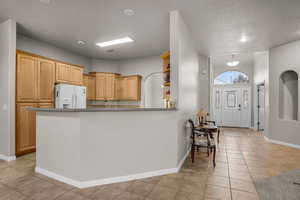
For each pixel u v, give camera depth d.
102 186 2.23
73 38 4.17
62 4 2.70
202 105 5.52
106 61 6.24
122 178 2.38
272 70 4.77
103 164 2.28
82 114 2.17
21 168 2.82
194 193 2.09
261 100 6.78
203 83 5.55
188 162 3.16
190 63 3.79
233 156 3.52
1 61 3.30
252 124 7.32
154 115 2.58
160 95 7.00
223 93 7.96
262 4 2.65
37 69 3.72
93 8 2.81
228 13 2.92
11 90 3.21
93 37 4.09
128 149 2.41
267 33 3.76
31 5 2.74
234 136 5.61
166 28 3.58
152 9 2.81
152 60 5.79
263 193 2.09
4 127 3.24
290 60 4.29
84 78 5.40
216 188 2.21
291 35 3.86
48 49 4.55
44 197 1.99
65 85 4.12
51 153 2.48
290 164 3.06
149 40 4.30
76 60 5.45
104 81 5.76
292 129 4.26
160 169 2.61
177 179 2.46
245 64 7.44
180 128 2.93
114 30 3.69
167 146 2.67
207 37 4.01
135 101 5.99
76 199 1.95
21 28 3.60
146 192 2.11
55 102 4.08
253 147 4.22
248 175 2.60
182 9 2.80
